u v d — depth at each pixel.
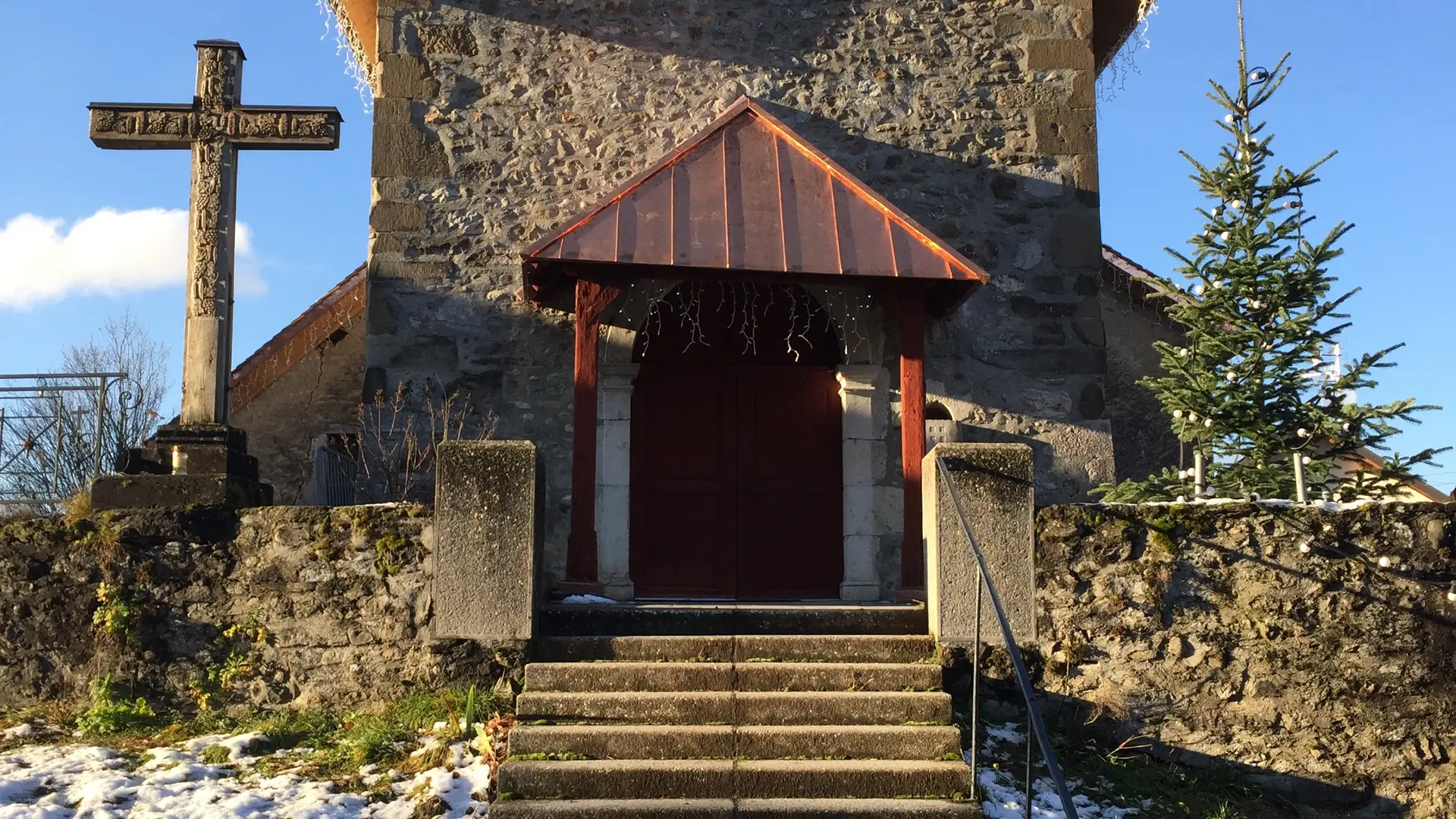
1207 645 6.78
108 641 7.04
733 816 5.39
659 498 9.46
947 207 9.65
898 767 5.65
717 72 9.71
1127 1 10.32
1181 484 9.21
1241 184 9.30
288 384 11.52
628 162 9.54
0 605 7.16
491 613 6.69
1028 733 5.38
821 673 6.35
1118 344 11.88
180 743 6.40
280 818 5.41
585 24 9.70
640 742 5.85
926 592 7.25
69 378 10.80
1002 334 9.52
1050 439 9.41
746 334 9.66
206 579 7.11
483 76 9.58
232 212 7.78
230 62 7.83
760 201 8.57
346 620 6.95
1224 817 6.07
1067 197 9.71
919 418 8.34
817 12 9.85
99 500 7.28
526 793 5.59
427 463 8.98
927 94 9.80
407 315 9.23
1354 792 6.57
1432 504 6.81
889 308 8.47
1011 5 9.95
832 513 9.51
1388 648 6.70
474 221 9.38
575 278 8.59
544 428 9.14
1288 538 6.84
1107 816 5.93
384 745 6.25
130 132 7.72
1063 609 6.82
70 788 5.73
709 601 9.02
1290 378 9.02
